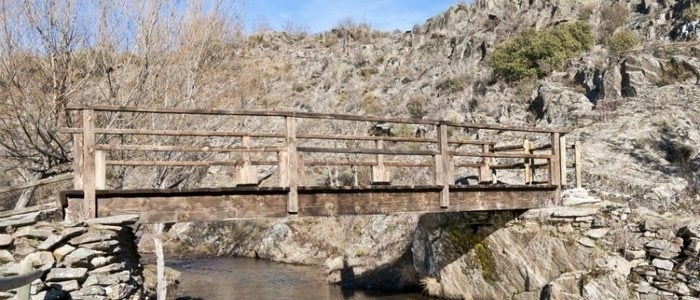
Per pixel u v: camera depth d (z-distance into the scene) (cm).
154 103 1438
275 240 2633
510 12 4778
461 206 1116
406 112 3534
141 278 833
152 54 1447
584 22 3488
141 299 795
